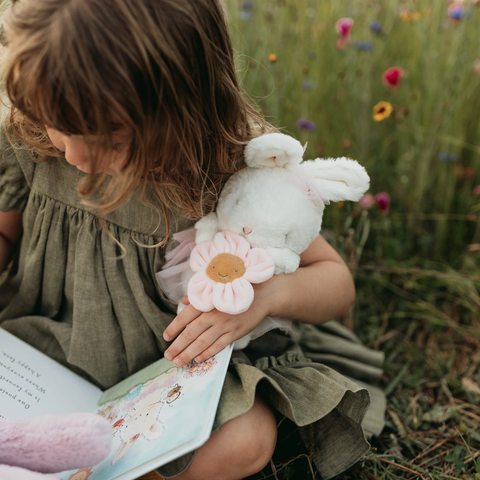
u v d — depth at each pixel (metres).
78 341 0.95
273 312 0.88
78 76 0.65
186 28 0.71
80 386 0.97
